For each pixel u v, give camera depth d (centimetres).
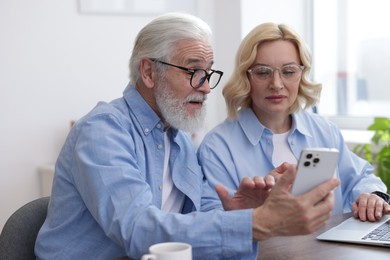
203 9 352
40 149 306
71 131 148
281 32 195
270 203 117
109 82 324
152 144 154
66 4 308
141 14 331
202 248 118
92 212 133
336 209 200
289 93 195
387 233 148
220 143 200
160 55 149
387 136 282
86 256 142
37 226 158
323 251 137
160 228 119
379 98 337
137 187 128
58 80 308
